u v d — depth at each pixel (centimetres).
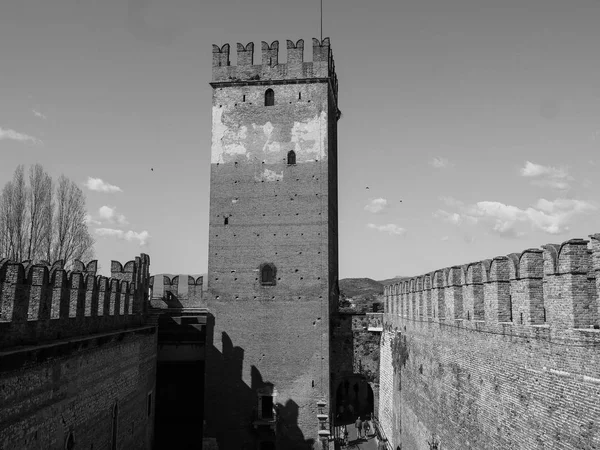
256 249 4366
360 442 4400
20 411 1889
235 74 4597
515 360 1775
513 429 1780
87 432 2548
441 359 2634
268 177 4453
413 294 3350
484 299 2067
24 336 2023
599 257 1383
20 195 4566
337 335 4888
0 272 1919
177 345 4369
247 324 4281
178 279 5019
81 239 5000
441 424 2609
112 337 2847
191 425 4378
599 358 1324
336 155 5300
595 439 1332
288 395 4175
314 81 4531
